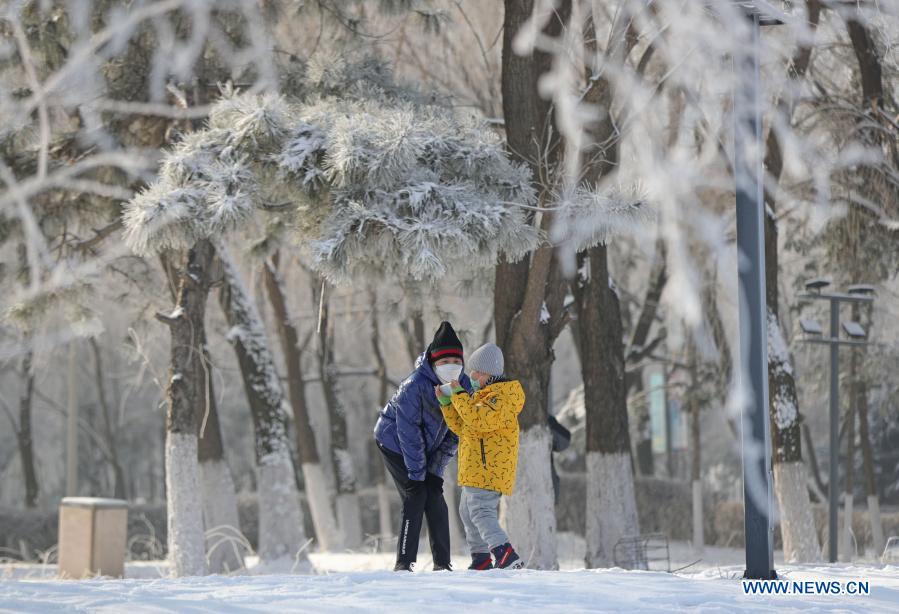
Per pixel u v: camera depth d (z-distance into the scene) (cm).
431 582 2269
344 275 3525
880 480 12850
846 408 9019
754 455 2430
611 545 4862
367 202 3550
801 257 8081
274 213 4684
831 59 6131
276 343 10812
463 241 3403
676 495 9631
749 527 2473
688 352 8444
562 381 13900
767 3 2191
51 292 4634
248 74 4775
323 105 3903
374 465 13800
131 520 10294
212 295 8894
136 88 4591
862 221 5469
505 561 2656
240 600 2017
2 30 3444
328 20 5016
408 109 3931
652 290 8931
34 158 4525
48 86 1434
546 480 4225
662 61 4828
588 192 3341
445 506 2833
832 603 2031
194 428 4541
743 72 2328
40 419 16812
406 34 6034
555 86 1933
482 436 2667
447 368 2705
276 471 6600
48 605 1939
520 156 4059
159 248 3600
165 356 8581
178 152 3756
